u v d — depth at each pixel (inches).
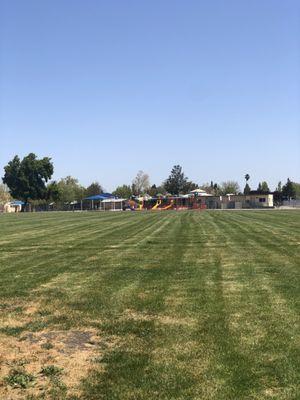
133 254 792.3
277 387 238.8
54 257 774.5
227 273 580.7
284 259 698.8
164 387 242.7
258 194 5128.0
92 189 6993.1
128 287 502.0
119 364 276.7
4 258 768.9
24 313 401.1
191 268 628.1
